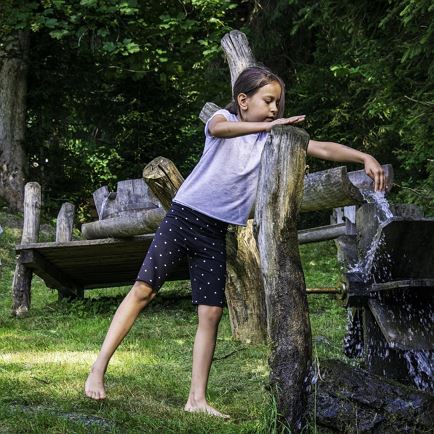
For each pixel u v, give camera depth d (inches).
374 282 207.5
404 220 198.4
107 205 378.0
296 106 730.8
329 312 345.7
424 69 363.9
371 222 215.2
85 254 373.1
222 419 164.7
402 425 144.5
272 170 151.6
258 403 183.5
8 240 634.2
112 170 901.2
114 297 419.2
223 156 168.9
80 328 329.1
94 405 168.2
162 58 732.7
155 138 880.3
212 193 169.5
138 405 171.9
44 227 703.1
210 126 163.3
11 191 757.3
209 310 172.7
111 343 169.6
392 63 371.6
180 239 170.6
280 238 150.9
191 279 173.6
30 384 195.5
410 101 380.5
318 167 725.3
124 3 666.8
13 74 765.9
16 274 382.9
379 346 211.9
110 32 730.8
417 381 208.8
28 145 847.7
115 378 210.2
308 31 796.0
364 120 695.7
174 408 174.2
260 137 169.5
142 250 365.7
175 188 255.4
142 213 328.2
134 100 864.3
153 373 222.4
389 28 369.4
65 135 922.1
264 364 238.4
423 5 324.2
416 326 203.2
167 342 285.4
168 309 373.4
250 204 170.7
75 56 808.9
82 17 701.3
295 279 149.9
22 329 334.6
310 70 715.4
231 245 275.0
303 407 146.9
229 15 842.8
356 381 147.3
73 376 209.5
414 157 406.9
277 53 818.8
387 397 146.3
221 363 242.8
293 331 147.5
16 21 681.6
